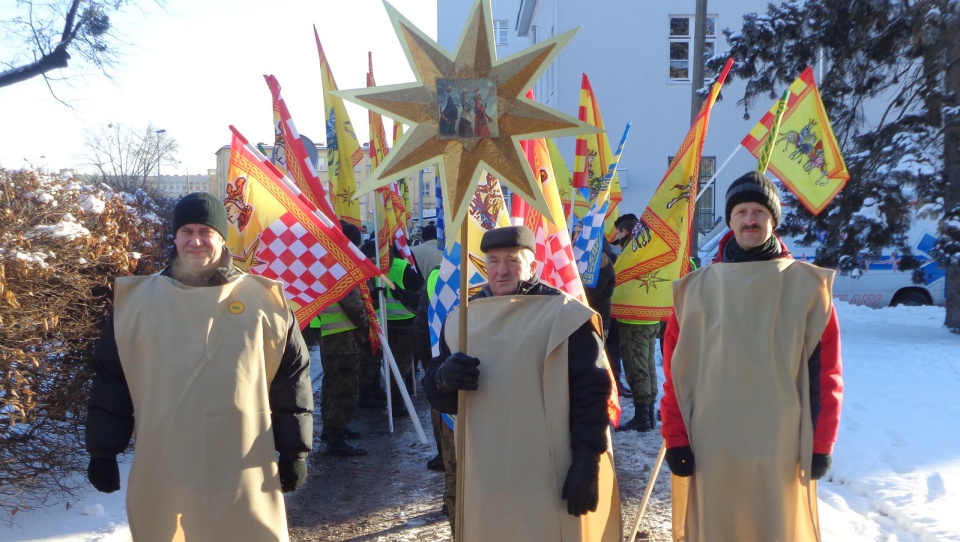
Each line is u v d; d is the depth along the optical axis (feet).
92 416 10.67
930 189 40.55
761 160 14.21
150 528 10.35
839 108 45.62
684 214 22.07
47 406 16.21
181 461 10.30
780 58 46.44
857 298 57.41
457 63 10.96
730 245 11.85
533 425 10.67
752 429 10.90
